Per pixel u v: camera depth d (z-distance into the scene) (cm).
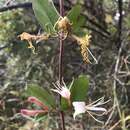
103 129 53
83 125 59
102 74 67
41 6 29
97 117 58
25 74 72
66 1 71
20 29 73
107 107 59
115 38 73
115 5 76
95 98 63
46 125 60
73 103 27
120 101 63
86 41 29
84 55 29
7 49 73
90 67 71
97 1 78
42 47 74
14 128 60
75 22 30
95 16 78
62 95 29
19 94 66
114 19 79
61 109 29
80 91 29
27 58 73
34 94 30
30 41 30
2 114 63
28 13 76
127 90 66
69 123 59
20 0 61
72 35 29
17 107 65
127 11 77
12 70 72
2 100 63
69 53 75
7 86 68
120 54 65
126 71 64
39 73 71
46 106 30
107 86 64
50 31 29
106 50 71
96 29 77
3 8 52
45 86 68
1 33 71
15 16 73
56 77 70
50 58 73
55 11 29
